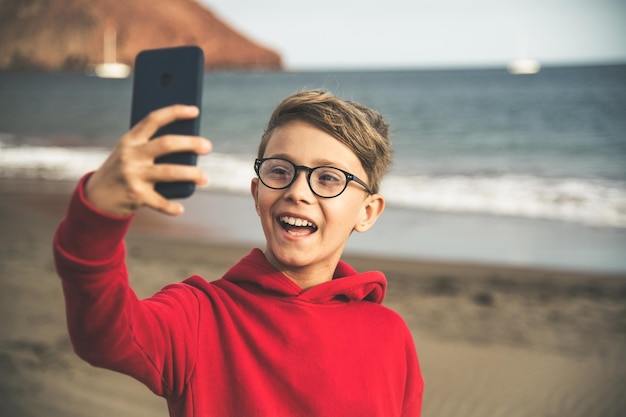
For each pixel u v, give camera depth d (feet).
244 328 4.93
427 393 17.15
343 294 5.38
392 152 5.84
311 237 4.96
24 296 24.47
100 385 17.15
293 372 4.89
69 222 3.35
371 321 5.43
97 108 141.59
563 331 21.84
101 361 3.91
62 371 17.81
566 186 50.24
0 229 37.78
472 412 16.26
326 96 5.17
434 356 19.39
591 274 28.68
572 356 19.66
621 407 16.63
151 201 3.12
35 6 568.00
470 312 23.58
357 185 5.11
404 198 45.68
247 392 4.73
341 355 5.09
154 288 26.30
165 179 3.09
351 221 5.16
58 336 20.36
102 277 3.50
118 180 3.10
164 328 4.43
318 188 4.92
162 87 3.51
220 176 53.42
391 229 36.96
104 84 242.17
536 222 38.96
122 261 3.63
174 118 3.15
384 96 146.20
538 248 33.06
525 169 59.98
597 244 33.86
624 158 65.92
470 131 89.66
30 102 154.10
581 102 119.14
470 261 30.53
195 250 32.65
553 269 29.30
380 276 5.65
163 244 33.78
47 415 15.48
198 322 4.79
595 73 226.17
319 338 5.06
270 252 5.35
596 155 68.54
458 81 202.49
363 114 5.28
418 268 29.40
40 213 42.57
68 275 3.46
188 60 3.48
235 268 5.25
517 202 44.47
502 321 22.66
